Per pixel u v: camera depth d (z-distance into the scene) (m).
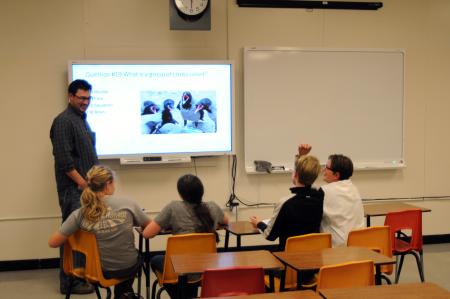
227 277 2.15
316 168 2.97
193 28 4.72
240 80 5.02
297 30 5.10
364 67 5.23
